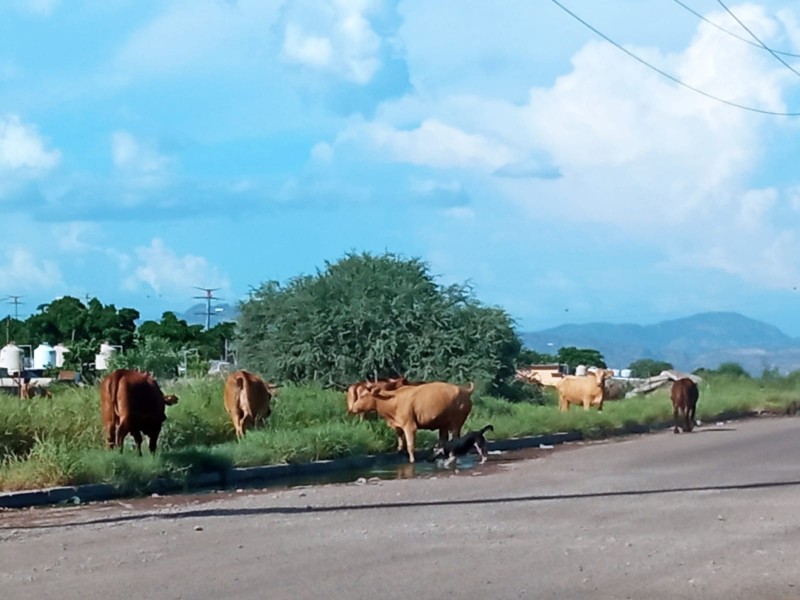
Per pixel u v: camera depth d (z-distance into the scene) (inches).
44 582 424.8
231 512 628.1
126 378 794.8
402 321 1633.9
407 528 561.0
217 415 1053.8
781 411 2003.0
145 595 402.0
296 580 428.8
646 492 718.5
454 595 405.1
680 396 1396.4
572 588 419.2
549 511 628.4
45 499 690.8
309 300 1643.7
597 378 1533.0
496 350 1673.2
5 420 833.5
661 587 422.9
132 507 666.2
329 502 675.4
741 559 479.2
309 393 1233.4
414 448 1015.6
